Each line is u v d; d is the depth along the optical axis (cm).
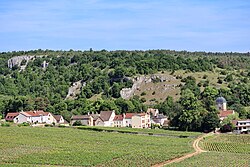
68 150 11731
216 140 15225
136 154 11106
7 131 15962
